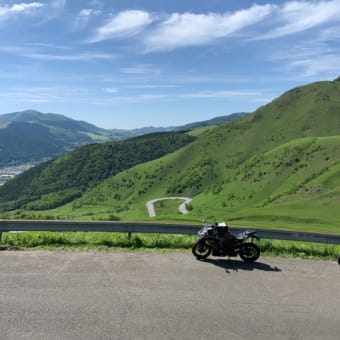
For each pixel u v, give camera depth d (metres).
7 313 7.38
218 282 9.77
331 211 92.25
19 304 7.80
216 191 189.62
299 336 7.12
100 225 13.40
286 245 14.05
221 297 8.76
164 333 6.91
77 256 11.55
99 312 7.61
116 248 12.78
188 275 10.20
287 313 8.09
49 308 7.68
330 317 8.01
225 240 11.57
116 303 8.09
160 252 12.51
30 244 12.65
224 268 11.01
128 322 7.25
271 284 9.85
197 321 7.47
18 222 12.95
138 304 8.10
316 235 13.73
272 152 197.62
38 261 10.83
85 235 13.82
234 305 8.34
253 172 188.75
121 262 11.10
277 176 172.38
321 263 12.31
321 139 187.75
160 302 8.27
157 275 10.07
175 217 66.25
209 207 169.50
